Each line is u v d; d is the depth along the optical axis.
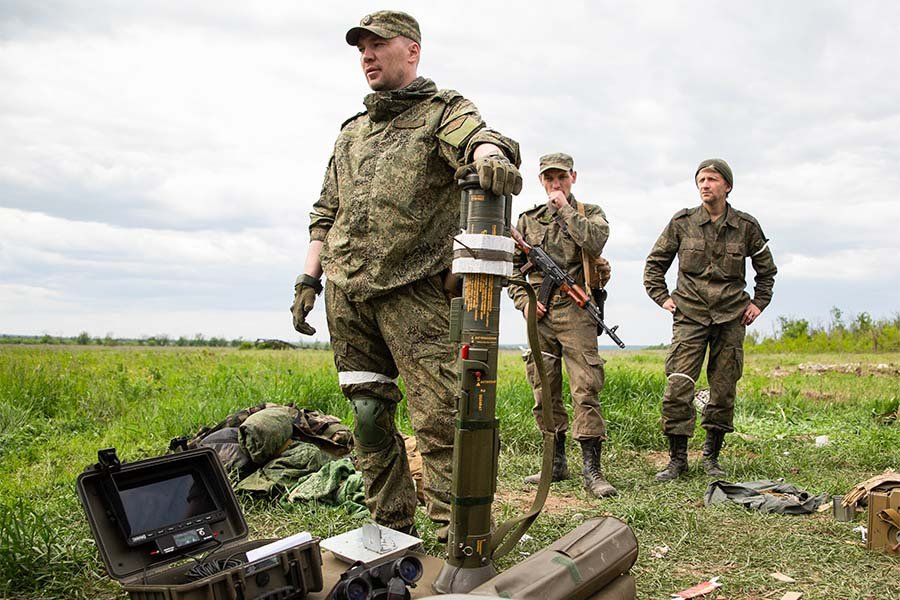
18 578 3.29
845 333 30.69
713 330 5.93
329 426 5.27
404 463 3.51
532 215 5.79
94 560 3.51
